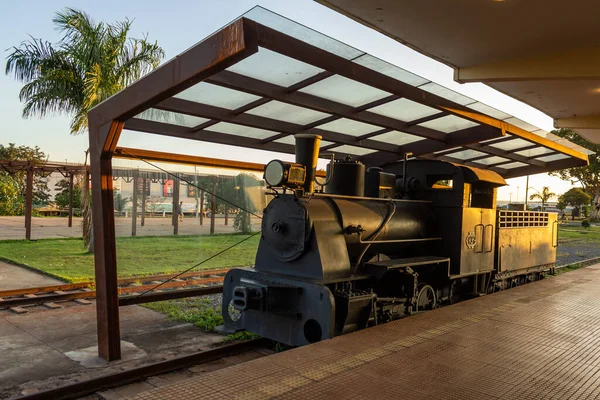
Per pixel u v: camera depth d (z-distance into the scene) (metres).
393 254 7.74
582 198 68.25
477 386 3.74
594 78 9.07
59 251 14.81
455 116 7.73
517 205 11.55
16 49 13.45
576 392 3.69
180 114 6.59
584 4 6.99
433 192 8.59
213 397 3.33
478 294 8.97
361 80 5.52
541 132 9.51
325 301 5.40
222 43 4.18
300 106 6.47
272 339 6.04
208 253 15.42
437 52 9.43
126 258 13.68
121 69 14.04
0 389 4.52
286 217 6.18
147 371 5.05
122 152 5.91
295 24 4.34
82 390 4.53
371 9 7.68
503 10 7.39
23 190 36.06
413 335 5.22
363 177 7.20
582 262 16.81
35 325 6.84
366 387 3.62
